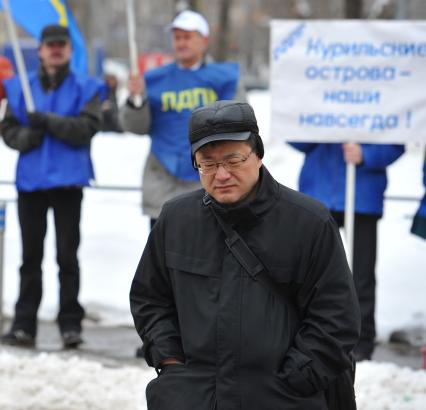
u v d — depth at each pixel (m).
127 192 33.59
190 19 16.23
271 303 8.52
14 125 17.16
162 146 16.42
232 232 8.57
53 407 13.68
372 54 15.52
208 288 8.62
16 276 22.20
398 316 19.25
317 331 8.48
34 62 61.31
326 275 8.55
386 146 15.83
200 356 8.55
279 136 15.88
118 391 14.21
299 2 62.84
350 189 15.62
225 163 8.41
